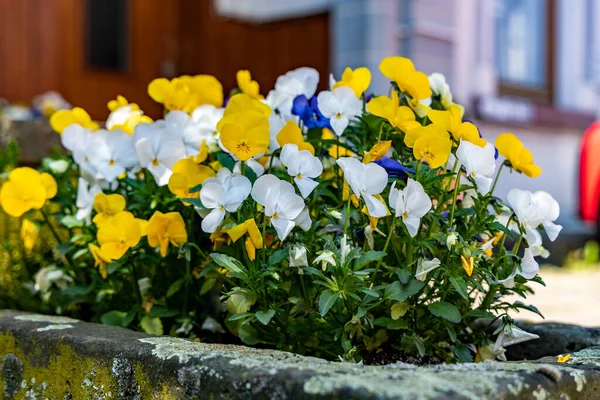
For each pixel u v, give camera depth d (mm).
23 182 2168
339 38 5379
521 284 2014
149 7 5473
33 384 2020
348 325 1966
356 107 2064
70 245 2230
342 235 2037
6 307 2426
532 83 6855
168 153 2129
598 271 5277
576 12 7105
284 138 2020
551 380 1773
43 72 4820
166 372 1843
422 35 5254
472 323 2125
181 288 2174
